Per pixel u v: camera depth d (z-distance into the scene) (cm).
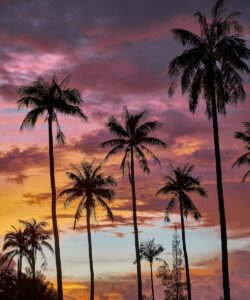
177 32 3603
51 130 4259
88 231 6072
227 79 3572
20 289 7331
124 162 5359
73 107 4250
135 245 5253
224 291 3466
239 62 3550
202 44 3575
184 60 3584
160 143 5309
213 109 3641
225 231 3547
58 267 4112
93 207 6025
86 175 5991
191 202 6450
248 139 4731
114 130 5328
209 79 3616
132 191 5334
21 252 7494
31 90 4222
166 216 6531
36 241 7600
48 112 4262
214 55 3597
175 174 6488
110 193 5959
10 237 7506
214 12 3612
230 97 3603
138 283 5169
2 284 7281
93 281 6003
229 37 3591
